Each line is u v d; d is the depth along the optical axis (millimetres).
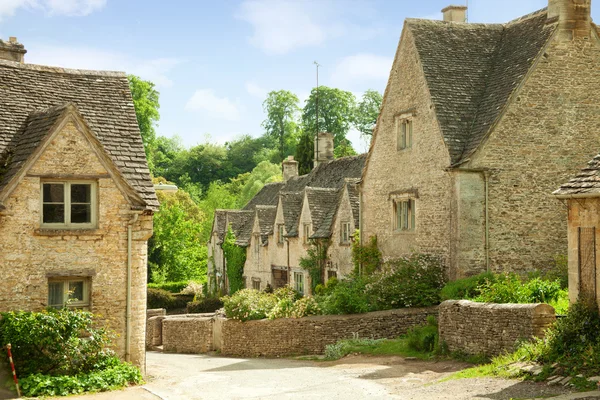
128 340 16953
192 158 94875
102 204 16781
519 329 15461
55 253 16328
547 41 23000
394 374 16141
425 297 23016
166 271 55250
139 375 16125
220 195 75500
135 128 18938
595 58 23391
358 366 18047
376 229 28234
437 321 21594
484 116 23344
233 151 98062
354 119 77062
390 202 27109
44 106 18562
